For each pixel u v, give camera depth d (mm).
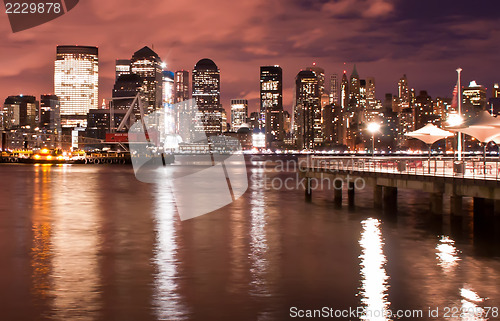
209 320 21734
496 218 42375
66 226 45938
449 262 31031
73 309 22953
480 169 47250
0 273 28734
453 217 42062
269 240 38812
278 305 23578
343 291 25469
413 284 26516
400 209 55906
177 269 29812
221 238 39719
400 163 49406
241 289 25844
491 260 31484
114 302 23812
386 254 33406
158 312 22625
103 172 162000
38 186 98125
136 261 31750
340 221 48031
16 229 44188
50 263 31219
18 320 21688
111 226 45938
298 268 29969
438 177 41656
